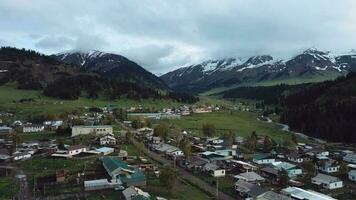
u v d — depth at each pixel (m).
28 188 112.50
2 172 130.00
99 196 105.00
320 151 176.00
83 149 159.38
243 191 110.38
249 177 125.25
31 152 156.50
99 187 111.56
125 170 120.69
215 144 190.00
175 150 163.38
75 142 178.62
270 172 132.38
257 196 103.75
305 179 132.50
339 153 179.62
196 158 150.25
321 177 126.25
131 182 114.69
